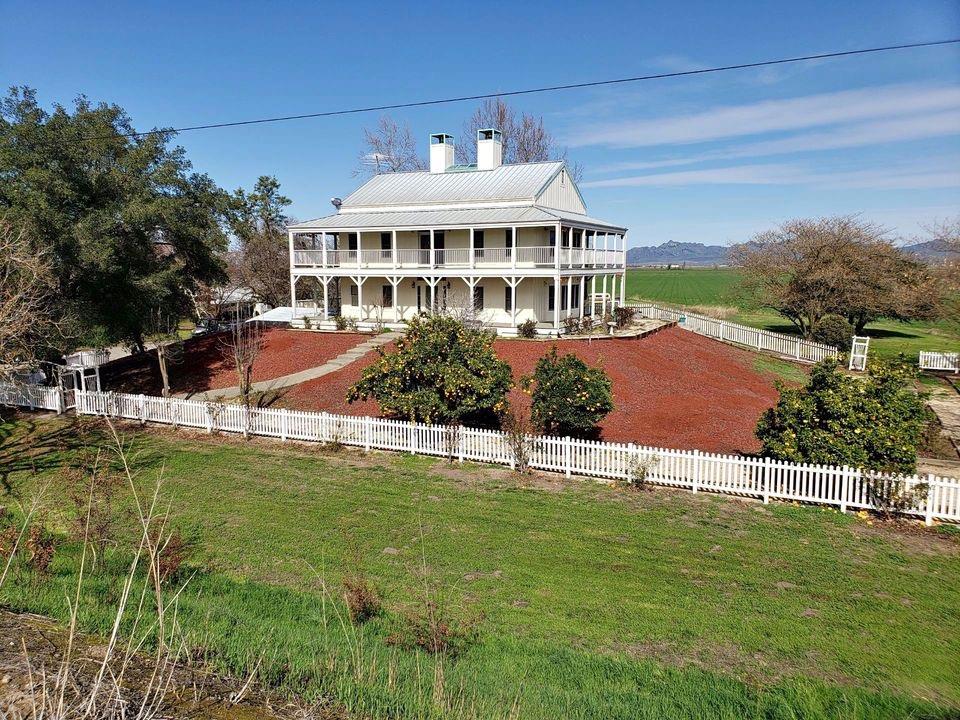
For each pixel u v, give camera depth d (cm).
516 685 637
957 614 845
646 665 711
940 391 2541
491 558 1032
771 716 605
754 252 3856
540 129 5362
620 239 3616
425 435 1622
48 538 942
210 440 1822
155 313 2512
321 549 1077
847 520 1178
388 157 5562
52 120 2180
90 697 450
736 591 915
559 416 1554
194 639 654
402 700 561
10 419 2153
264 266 4438
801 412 1290
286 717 495
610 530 1143
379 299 3359
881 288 3509
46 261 1875
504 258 3016
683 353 2831
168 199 2333
